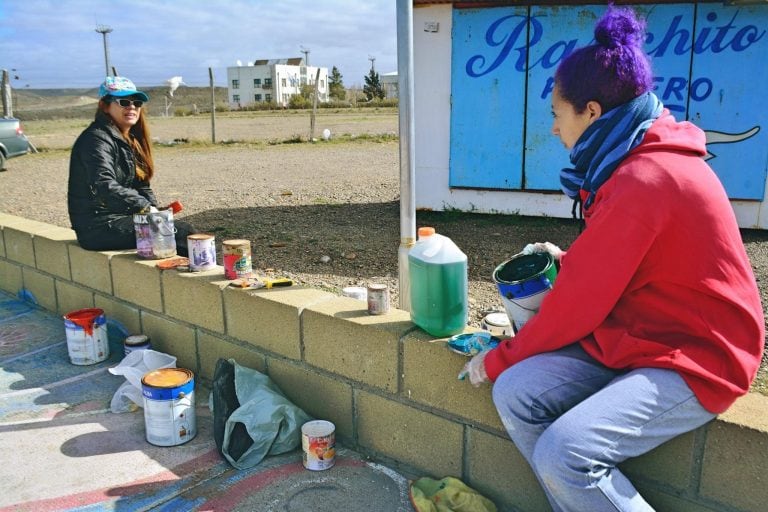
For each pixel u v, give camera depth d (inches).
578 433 73.9
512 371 83.7
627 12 81.2
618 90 77.2
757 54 254.7
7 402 142.9
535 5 271.3
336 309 122.9
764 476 79.0
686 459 84.4
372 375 115.9
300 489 110.5
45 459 120.1
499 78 283.4
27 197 389.1
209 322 144.0
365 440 120.8
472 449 105.7
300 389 129.0
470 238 249.1
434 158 302.8
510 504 103.3
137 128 178.4
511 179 291.7
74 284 183.8
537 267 95.5
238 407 122.8
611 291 75.0
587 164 82.4
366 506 105.8
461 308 106.7
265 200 344.8
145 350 145.7
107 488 111.1
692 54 262.1
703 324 73.9
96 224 171.3
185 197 361.4
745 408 83.1
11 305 205.5
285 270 201.5
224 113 2105.1
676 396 74.3
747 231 269.4
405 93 121.0
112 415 137.2
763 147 261.3
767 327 148.6
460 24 283.9
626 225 72.8
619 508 75.6
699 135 77.9
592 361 81.9
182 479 113.7
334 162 565.3
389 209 310.2
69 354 163.5
